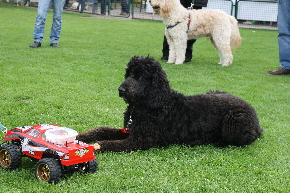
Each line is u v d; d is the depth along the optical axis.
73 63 8.21
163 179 3.15
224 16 9.35
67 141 3.04
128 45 11.63
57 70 7.39
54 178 2.87
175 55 9.43
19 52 9.05
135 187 3.00
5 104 5.01
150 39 13.30
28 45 10.17
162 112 3.79
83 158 3.01
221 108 4.09
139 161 3.48
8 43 10.28
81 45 10.94
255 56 11.22
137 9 25.88
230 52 9.45
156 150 3.78
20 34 12.16
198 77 7.78
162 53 10.68
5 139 3.24
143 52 10.56
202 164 3.54
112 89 6.30
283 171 3.50
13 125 4.30
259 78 8.13
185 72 8.23
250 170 3.47
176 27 9.08
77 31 14.07
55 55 9.02
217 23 9.27
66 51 9.71
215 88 6.90
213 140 4.12
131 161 3.48
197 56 10.77
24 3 23.09
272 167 3.58
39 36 9.91
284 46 8.56
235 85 7.28
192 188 3.03
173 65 9.05
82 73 7.30
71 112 4.88
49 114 4.76
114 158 3.53
